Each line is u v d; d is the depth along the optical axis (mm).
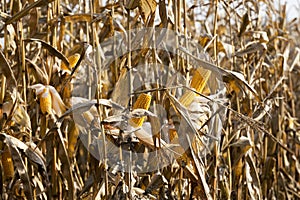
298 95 7543
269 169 4793
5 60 2996
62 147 3088
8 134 3254
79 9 4062
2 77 3143
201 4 4625
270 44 5574
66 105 3426
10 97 3238
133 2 2980
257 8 5102
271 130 4992
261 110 4047
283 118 5238
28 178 3057
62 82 3383
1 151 3117
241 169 4152
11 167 3199
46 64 3482
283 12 6219
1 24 3412
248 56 4652
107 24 3703
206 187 2979
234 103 4230
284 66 5152
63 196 3596
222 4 4234
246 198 4258
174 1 3191
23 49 3217
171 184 3516
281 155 5215
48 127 3566
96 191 3143
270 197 5012
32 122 3779
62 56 3105
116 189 3041
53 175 3266
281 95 5148
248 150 4062
